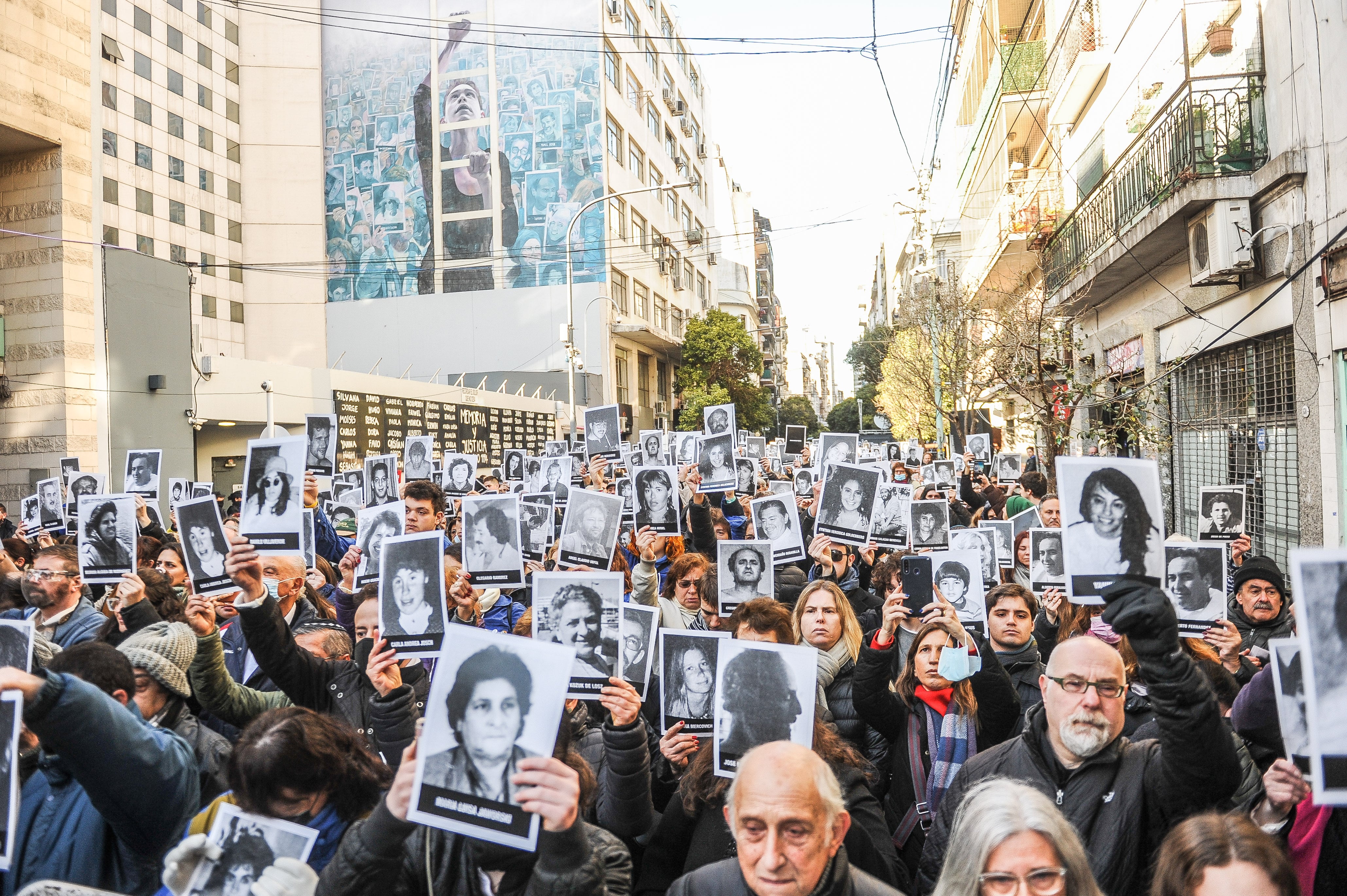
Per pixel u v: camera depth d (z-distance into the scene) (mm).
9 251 25484
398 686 3592
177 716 3744
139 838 3008
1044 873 2295
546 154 46750
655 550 5945
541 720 2396
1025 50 23125
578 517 6316
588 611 4230
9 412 25359
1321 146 10289
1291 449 11555
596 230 46438
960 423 23609
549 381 43938
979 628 5477
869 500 7023
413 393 32000
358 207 48219
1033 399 15969
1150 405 15602
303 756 2754
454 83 47500
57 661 3357
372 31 48312
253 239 46781
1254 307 12211
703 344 53688
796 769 2457
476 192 47219
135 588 4922
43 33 24766
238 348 45906
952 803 3490
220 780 3365
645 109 54906
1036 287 19812
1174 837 2418
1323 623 2549
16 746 2666
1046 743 3396
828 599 4742
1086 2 18812
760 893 2416
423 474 12266
